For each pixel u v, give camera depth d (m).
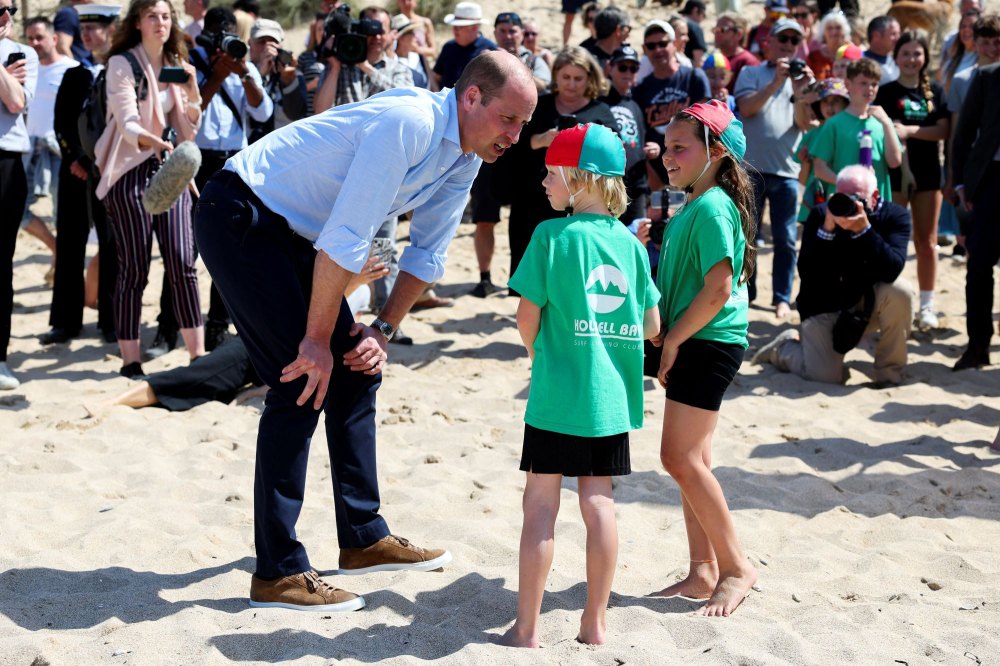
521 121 3.50
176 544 4.24
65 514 4.62
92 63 9.64
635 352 3.46
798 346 7.07
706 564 3.89
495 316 8.40
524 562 3.37
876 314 6.78
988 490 5.09
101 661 3.27
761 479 5.21
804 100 8.10
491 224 8.81
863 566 4.23
